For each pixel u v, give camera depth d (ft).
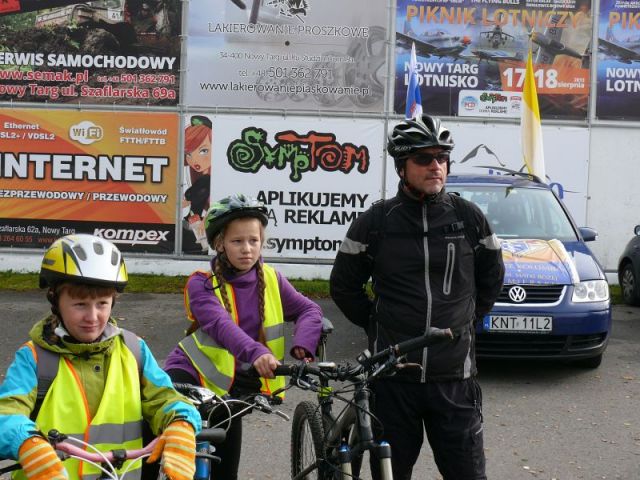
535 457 18.92
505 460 18.69
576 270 25.81
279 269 43.47
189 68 43.14
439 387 12.35
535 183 31.24
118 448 9.18
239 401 11.10
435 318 12.39
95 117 43.16
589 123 44.01
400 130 12.62
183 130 43.21
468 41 43.57
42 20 42.83
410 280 12.56
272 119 43.34
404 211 12.71
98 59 43.06
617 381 25.68
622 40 43.73
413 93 38.63
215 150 43.34
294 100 43.37
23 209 43.27
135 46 43.01
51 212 43.32
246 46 43.14
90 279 8.84
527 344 25.05
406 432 12.53
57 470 8.09
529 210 29.43
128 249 43.47
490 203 29.68
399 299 12.57
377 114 43.57
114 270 9.07
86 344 9.16
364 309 13.48
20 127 43.14
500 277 13.20
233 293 13.04
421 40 43.47
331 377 11.19
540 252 26.68
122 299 37.42
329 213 43.55
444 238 12.62
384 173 43.62
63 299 9.02
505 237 28.17
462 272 12.64
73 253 8.91
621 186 44.16
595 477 17.75
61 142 43.19
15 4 42.65
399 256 12.60
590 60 43.83
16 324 32.19
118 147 43.21
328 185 43.52
